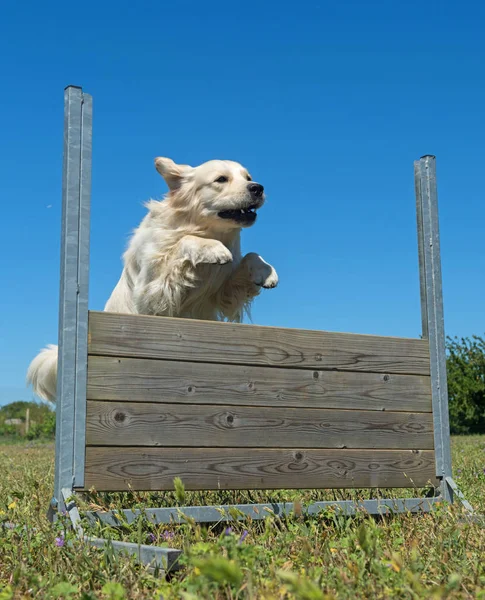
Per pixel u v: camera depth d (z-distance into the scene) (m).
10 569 2.48
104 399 3.24
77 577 2.34
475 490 4.71
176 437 3.37
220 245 4.80
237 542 2.38
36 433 26.52
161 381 3.37
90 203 3.39
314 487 3.71
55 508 3.12
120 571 2.35
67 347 3.20
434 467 4.15
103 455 3.20
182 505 3.33
